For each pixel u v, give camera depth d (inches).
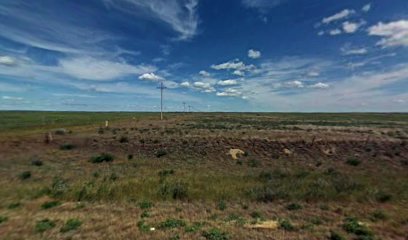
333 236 336.5
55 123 2116.1
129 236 337.4
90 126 1817.2
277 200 490.3
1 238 331.6
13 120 2517.2
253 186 556.7
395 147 1053.2
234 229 358.9
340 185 545.0
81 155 956.0
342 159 942.4
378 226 378.3
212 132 1466.5
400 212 432.8
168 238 330.6
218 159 933.8
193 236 335.9
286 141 1139.9
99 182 574.9
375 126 2069.4
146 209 441.7
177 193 505.4
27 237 335.3
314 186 548.7
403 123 2508.6
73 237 335.0
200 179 609.9
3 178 628.1
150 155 983.0
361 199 490.0
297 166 845.2
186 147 1066.7
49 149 1033.5
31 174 667.4
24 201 471.8
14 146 1037.2
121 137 1211.9
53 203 461.1
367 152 1007.0
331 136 1279.5
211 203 475.2
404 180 635.5
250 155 995.9
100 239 329.1
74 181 589.9
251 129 1685.5
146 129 1632.6
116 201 479.5
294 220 398.9
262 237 335.3
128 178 617.3
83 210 433.7
